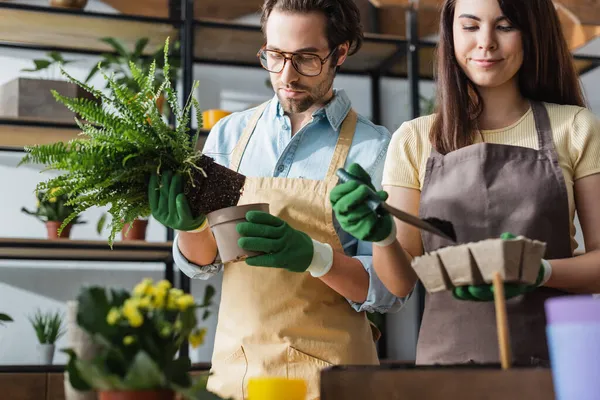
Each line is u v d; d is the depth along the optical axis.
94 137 1.44
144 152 1.48
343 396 0.98
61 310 3.75
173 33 3.83
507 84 1.59
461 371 0.88
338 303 1.76
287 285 1.74
